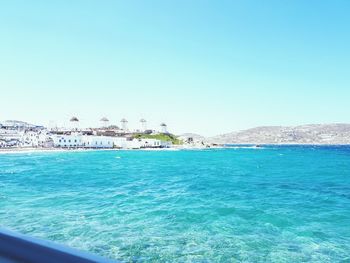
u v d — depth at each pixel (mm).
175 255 10477
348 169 52781
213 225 14453
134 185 30828
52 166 58312
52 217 15461
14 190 25875
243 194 25078
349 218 16188
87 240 11906
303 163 69875
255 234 13047
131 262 9875
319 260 10203
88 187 28656
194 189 28125
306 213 17438
